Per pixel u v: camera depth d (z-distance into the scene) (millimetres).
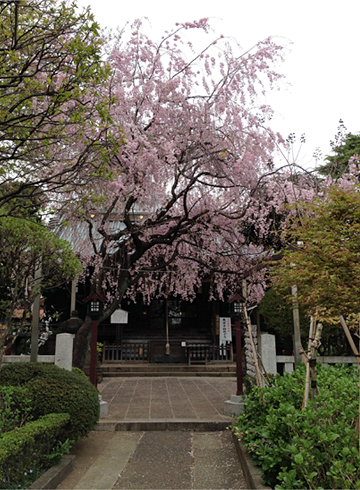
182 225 7625
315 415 3434
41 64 5855
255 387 5039
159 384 11109
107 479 4340
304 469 2896
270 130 6945
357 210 3324
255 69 6898
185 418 6750
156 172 6438
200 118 6617
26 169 5879
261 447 3916
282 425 3625
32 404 4824
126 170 6520
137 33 6824
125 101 6273
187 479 4344
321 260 3354
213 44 6895
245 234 9562
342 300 3254
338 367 6508
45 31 5387
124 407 7781
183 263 9414
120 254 7824
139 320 16281
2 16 5301
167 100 6703
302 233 3682
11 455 3500
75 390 5012
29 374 5258
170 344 14469
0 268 5484
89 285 14953
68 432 4809
